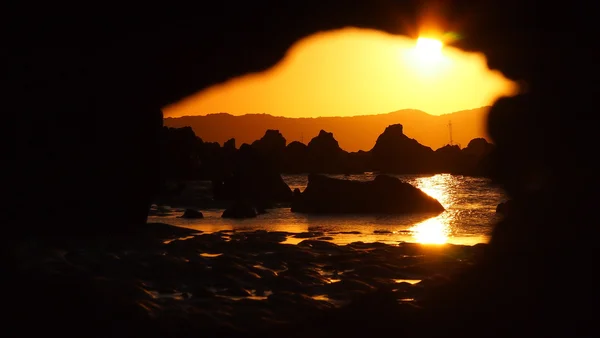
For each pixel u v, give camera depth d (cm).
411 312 842
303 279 1034
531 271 959
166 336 764
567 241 1027
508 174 1186
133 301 870
